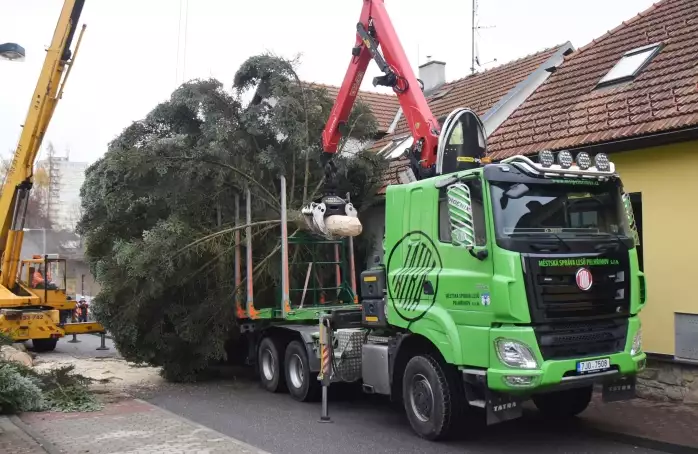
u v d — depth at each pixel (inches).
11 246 553.6
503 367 239.0
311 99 474.6
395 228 302.7
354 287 449.7
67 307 717.9
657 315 344.2
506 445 267.6
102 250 450.9
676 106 343.6
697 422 288.2
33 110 534.3
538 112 462.0
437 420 268.1
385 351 302.7
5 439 277.3
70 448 267.4
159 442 274.7
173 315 420.2
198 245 406.0
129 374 488.4
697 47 393.4
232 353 494.9
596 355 250.2
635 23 496.4
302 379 372.8
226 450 260.1
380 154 517.3
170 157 412.8
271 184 457.7
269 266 429.1
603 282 255.3
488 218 248.1
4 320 558.9
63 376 386.3
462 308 257.9
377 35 364.8
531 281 238.8
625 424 291.3
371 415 334.0
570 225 259.8
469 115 313.0
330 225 369.7
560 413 305.6
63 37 529.3
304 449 267.9
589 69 473.4
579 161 267.7
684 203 333.1
